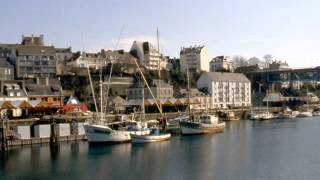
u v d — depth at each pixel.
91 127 92.75
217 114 180.12
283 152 82.12
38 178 63.06
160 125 123.94
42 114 123.75
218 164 70.12
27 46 197.25
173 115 146.25
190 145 93.62
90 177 62.81
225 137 109.62
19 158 78.75
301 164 69.19
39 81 154.00
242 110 196.75
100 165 71.25
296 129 132.00
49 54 196.50
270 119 187.75
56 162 74.62
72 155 81.44
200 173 63.34
